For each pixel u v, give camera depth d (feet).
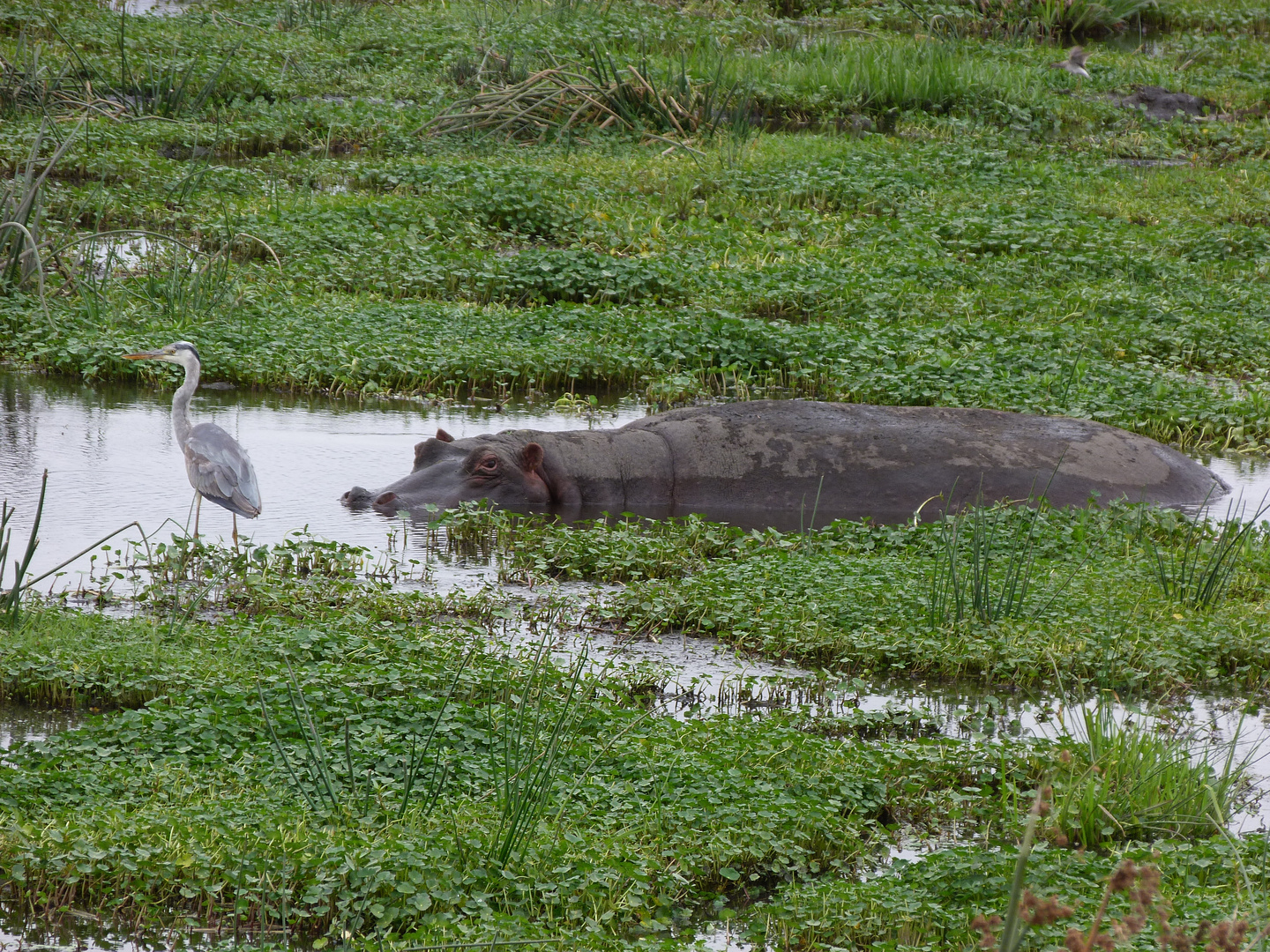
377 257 201.57
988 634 100.27
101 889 63.98
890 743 82.02
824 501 135.54
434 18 364.99
